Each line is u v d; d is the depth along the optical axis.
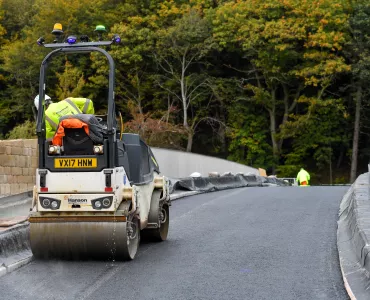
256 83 75.44
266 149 73.12
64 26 65.81
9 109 65.19
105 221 13.16
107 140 13.14
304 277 12.15
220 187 36.84
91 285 11.77
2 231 13.83
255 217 20.50
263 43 66.94
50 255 13.58
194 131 71.56
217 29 68.06
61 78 57.59
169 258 14.13
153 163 16.80
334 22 68.06
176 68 69.62
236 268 13.03
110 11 70.94
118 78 67.12
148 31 65.06
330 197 26.58
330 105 69.94
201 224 19.33
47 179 13.24
